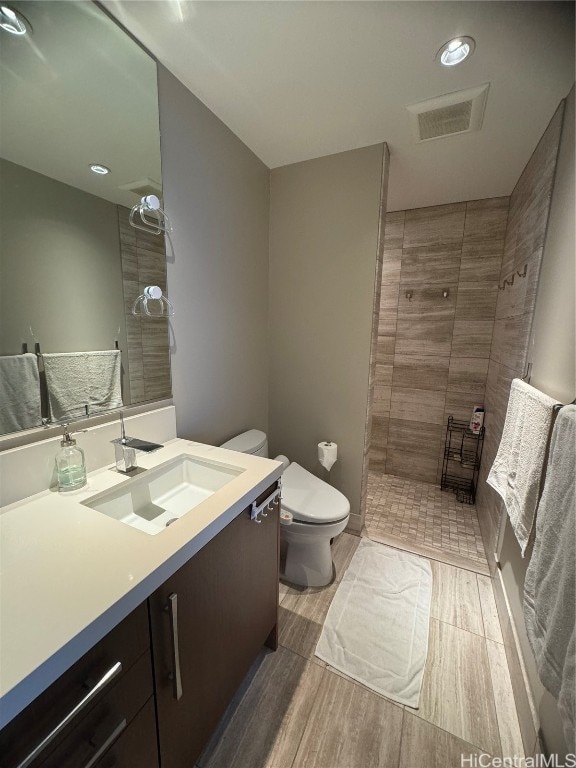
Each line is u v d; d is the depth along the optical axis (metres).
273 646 1.28
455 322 2.52
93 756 0.55
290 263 2.00
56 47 0.88
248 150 1.72
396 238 2.61
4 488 0.83
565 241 1.11
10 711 0.42
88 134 0.97
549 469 0.82
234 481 1.00
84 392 1.03
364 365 1.89
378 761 0.97
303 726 1.05
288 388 2.15
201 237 1.46
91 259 1.02
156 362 1.29
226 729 1.04
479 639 1.36
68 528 0.74
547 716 0.89
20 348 0.87
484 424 2.43
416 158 1.79
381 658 1.27
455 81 1.23
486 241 2.34
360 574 1.71
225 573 0.89
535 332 1.37
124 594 0.56
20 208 0.84
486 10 0.94
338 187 1.79
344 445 2.03
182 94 1.27
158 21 1.00
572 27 0.98
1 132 0.79
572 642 0.64
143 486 1.07
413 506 2.42
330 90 1.29
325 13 0.96
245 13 0.97
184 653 0.76
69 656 0.48
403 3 0.93
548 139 1.41
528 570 0.85
